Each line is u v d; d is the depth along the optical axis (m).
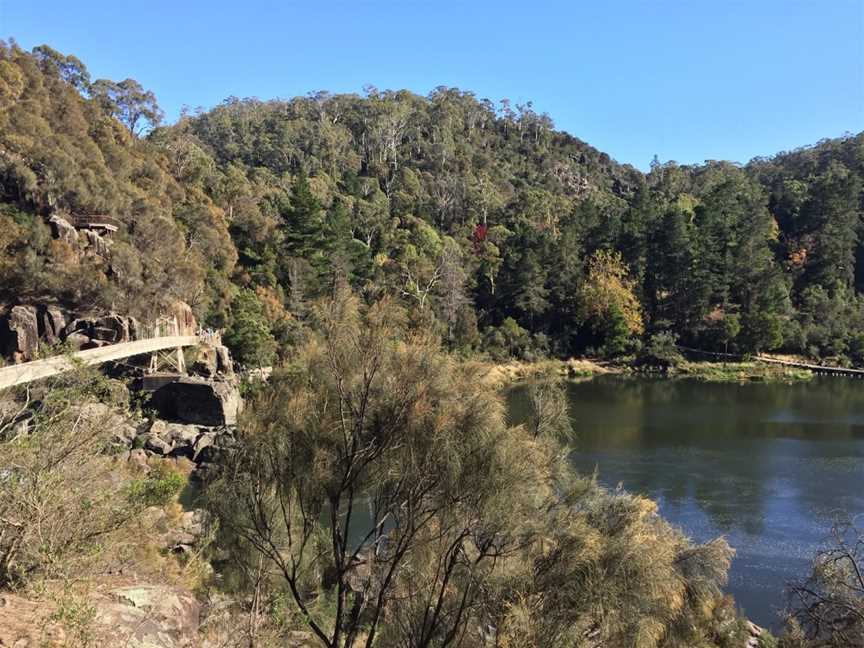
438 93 136.75
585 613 6.22
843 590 9.15
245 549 8.09
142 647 6.75
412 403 7.13
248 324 40.94
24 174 35.47
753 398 47.78
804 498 24.66
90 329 33.44
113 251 36.22
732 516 22.78
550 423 8.22
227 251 50.03
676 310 68.31
